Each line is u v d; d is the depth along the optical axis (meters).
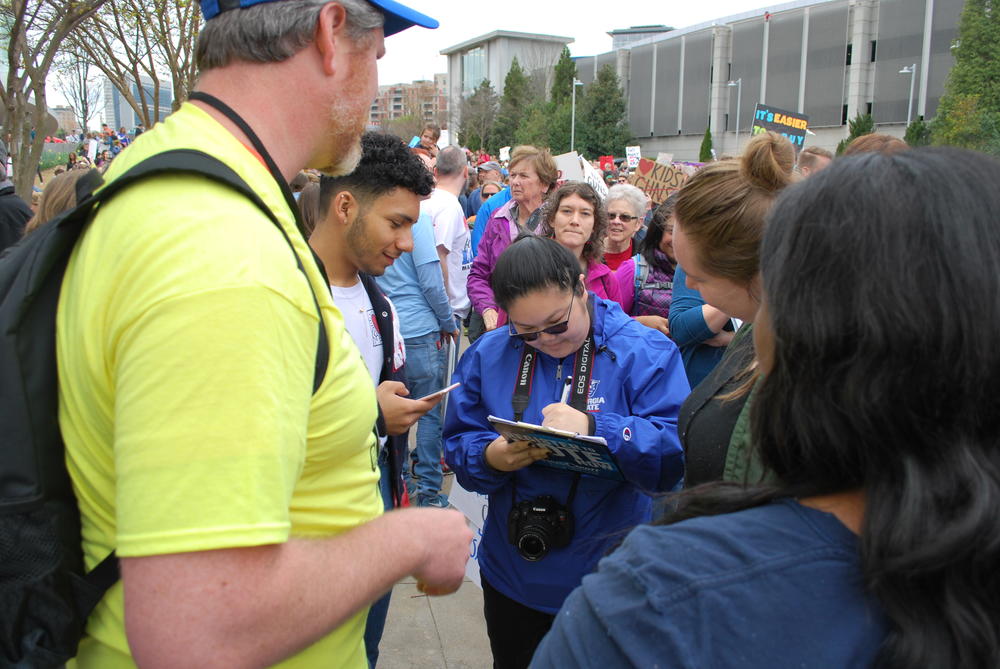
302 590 0.92
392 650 2.98
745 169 1.47
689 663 0.69
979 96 32.56
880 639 0.67
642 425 1.95
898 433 0.68
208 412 0.85
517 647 2.22
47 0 7.05
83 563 1.00
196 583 0.83
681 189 1.58
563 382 2.14
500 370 2.20
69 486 0.98
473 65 93.81
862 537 0.69
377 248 2.36
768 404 0.82
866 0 45.75
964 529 0.63
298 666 1.16
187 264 0.88
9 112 6.75
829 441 0.72
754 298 1.53
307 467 1.11
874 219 0.69
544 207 4.16
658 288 3.85
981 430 0.68
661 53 57.94
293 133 1.16
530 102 63.72
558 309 1.97
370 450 1.31
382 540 1.08
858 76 46.59
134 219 0.92
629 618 0.73
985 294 0.66
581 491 2.06
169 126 1.09
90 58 11.37
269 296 0.90
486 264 5.15
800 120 7.43
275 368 0.90
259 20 1.08
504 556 2.17
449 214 5.06
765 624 0.69
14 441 0.92
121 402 0.87
